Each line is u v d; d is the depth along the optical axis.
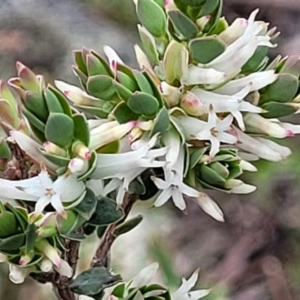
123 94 0.22
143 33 0.22
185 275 0.57
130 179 0.22
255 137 0.22
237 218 0.59
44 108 0.21
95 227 0.23
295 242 0.57
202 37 0.21
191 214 0.59
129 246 0.51
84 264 0.32
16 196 0.21
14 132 0.21
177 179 0.22
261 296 0.56
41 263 0.22
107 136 0.21
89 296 0.23
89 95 0.22
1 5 0.63
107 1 0.63
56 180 0.21
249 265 0.57
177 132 0.22
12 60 0.61
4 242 0.21
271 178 0.56
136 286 0.24
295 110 0.22
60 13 0.63
